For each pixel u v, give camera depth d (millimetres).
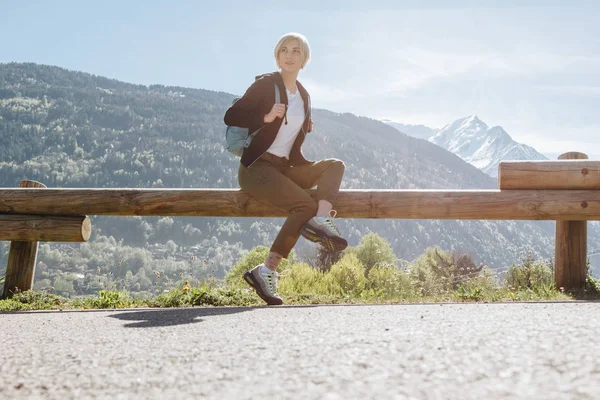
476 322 1846
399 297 4578
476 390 985
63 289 118188
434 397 957
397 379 1091
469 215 4348
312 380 1120
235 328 2027
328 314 2404
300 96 3795
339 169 3756
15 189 4715
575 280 4535
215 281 5238
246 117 3529
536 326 1677
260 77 3664
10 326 2479
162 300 4297
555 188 4379
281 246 3484
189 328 2109
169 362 1401
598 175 4305
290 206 3520
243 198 4422
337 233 3451
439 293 5156
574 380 1016
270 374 1197
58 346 1745
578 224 4543
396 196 4359
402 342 1488
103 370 1332
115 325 2350
